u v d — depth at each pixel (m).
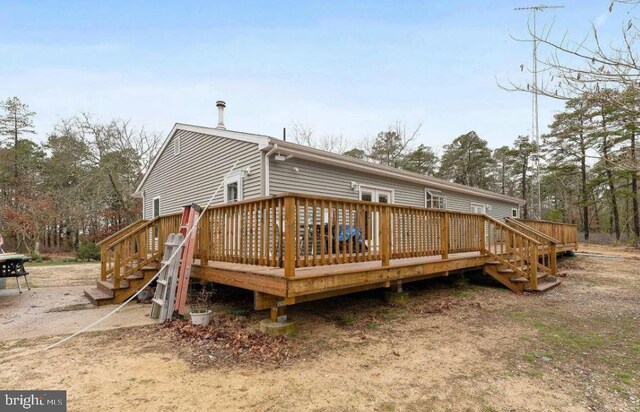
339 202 4.55
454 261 6.58
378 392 2.81
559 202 33.47
